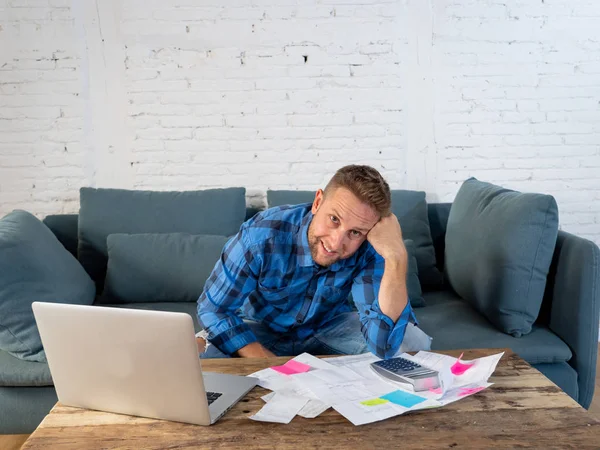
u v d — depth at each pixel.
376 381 1.41
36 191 3.09
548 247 2.21
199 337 1.99
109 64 3.02
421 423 1.21
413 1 3.04
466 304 2.61
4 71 2.97
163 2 2.99
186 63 3.04
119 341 1.22
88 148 3.07
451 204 3.10
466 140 3.15
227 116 3.10
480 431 1.18
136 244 2.70
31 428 2.08
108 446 1.15
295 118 3.11
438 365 1.49
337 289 1.92
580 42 3.09
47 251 2.41
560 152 3.17
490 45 3.08
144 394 1.24
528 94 3.12
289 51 3.06
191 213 2.88
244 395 1.35
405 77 3.10
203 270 2.67
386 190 1.63
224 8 3.01
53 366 1.30
